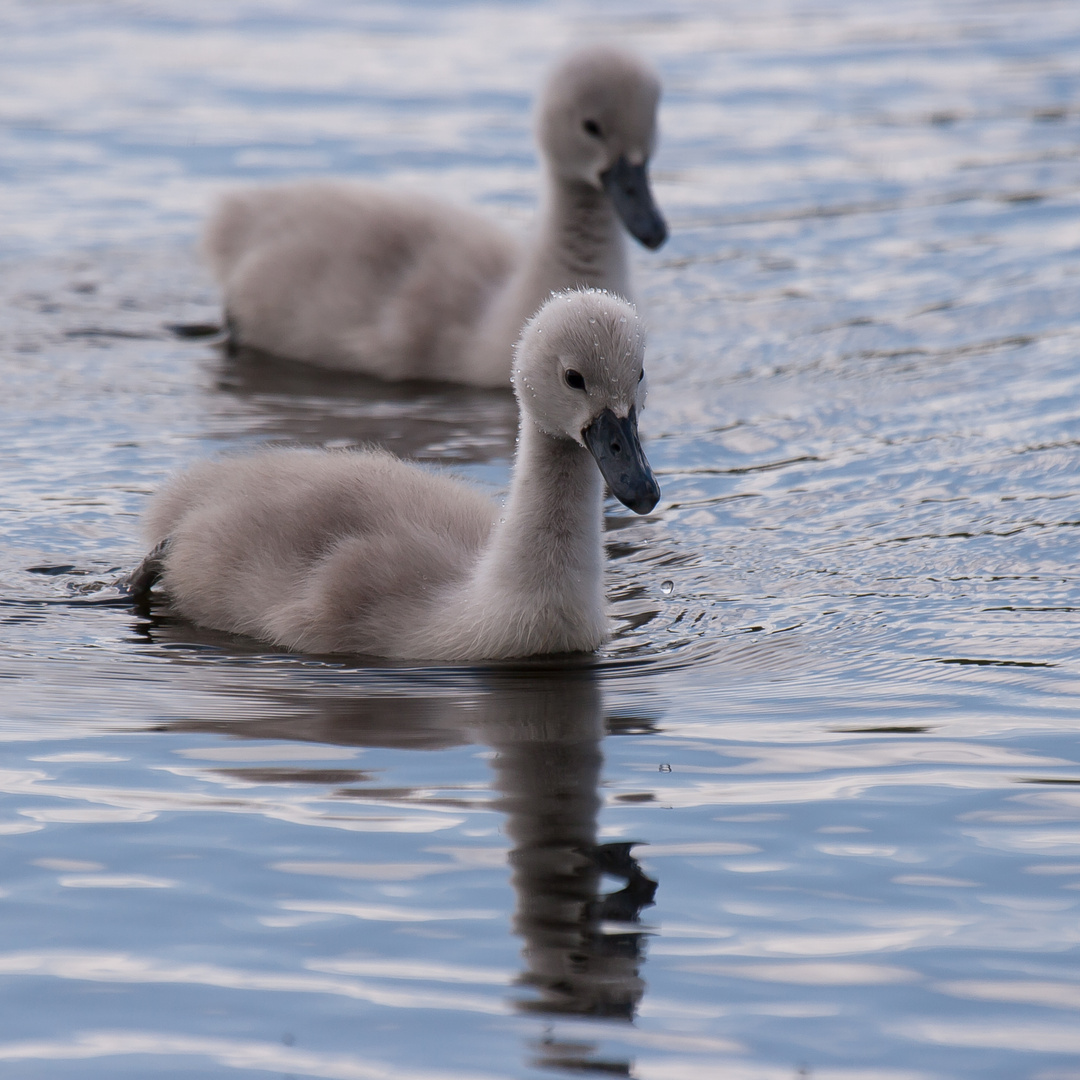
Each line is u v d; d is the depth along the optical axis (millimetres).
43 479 15000
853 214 23656
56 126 28016
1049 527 13461
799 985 7188
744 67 32094
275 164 26000
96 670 11227
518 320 17969
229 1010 7020
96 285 21609
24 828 8617
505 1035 6848
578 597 11523
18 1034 6871
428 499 12898
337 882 8062
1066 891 7938
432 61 32531
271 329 19500
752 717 10227
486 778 9273
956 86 30438
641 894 7949
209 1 37938
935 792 9023
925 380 17453
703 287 21062
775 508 14305
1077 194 23891
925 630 11656
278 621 11992
